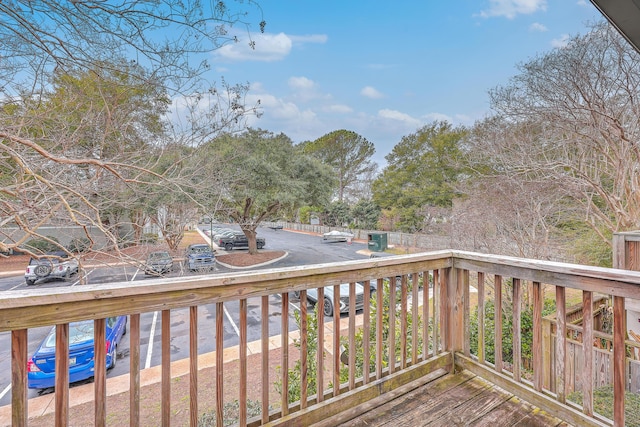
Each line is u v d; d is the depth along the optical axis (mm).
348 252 19562
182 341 6562
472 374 2119
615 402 1442
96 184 4199
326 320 7258
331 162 34219
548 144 7637
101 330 1172
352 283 1795
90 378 4609
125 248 5023
